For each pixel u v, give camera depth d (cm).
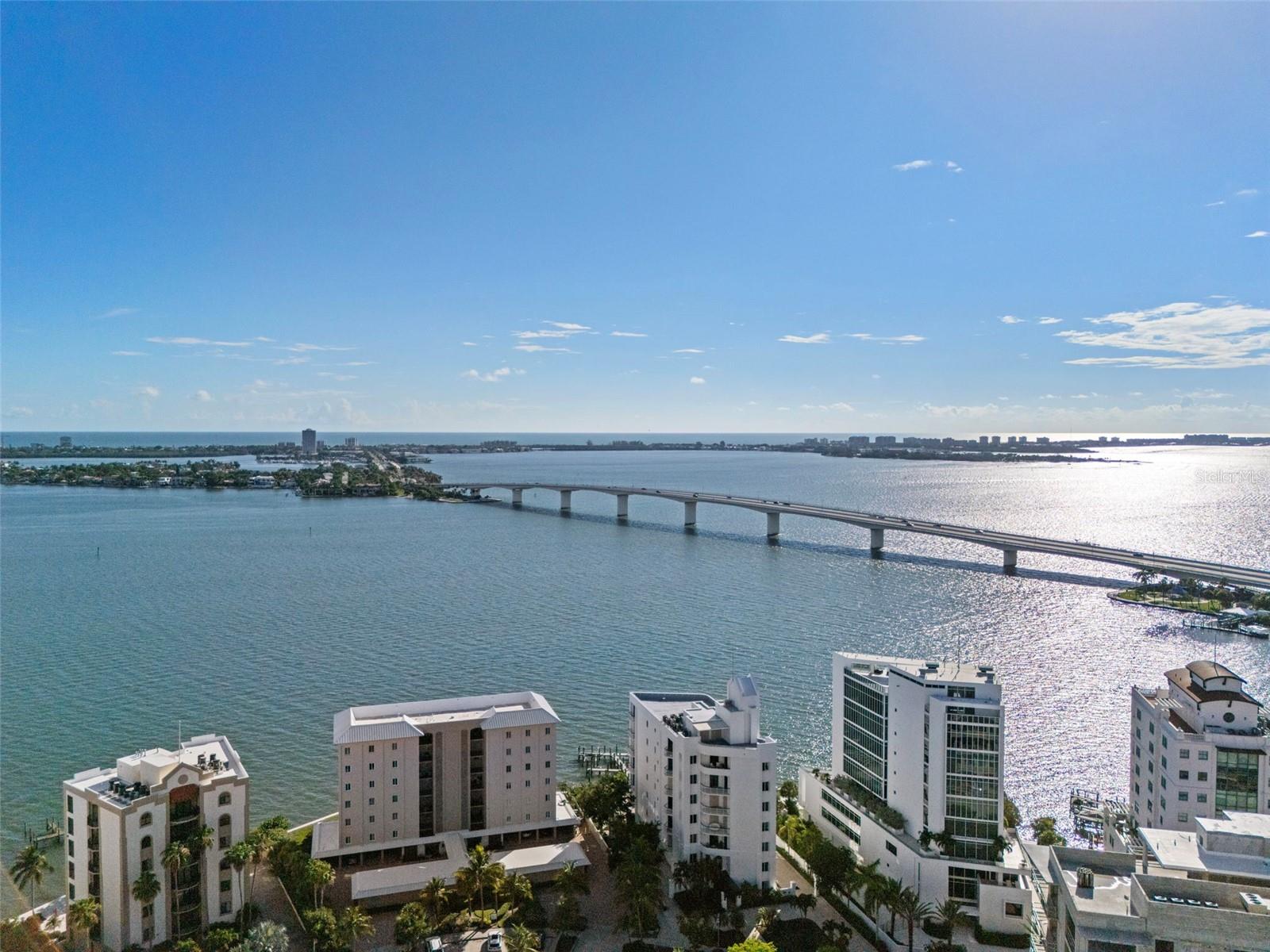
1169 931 6838
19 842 13312
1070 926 7394
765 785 11750
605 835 12975
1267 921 6638
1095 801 14738
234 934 10312
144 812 10331
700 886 11344
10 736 17238
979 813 11188
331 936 10119
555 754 13475
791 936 10694
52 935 10394
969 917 10888
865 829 12362
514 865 12000
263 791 14938
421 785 12925
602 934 10888
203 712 18588
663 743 12438
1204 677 12062
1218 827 8081
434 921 10769
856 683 13338
